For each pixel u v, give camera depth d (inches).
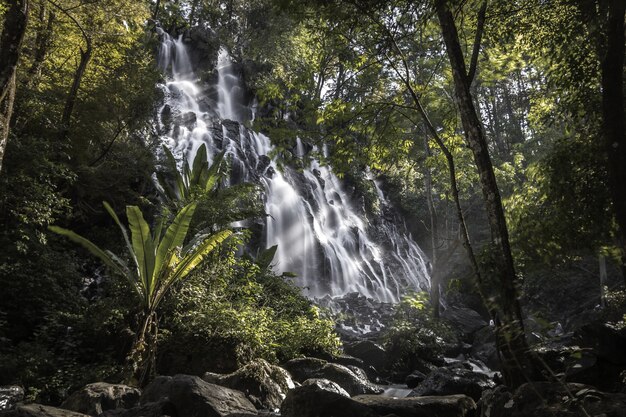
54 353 411.5
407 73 352.2
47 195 462.9
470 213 1328.7
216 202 540.1
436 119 671.1
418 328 640.4
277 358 479.2
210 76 1220.5
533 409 208.8
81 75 573.6
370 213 1254.9
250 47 1488.7
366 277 1055.0
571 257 444.1
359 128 395.5
